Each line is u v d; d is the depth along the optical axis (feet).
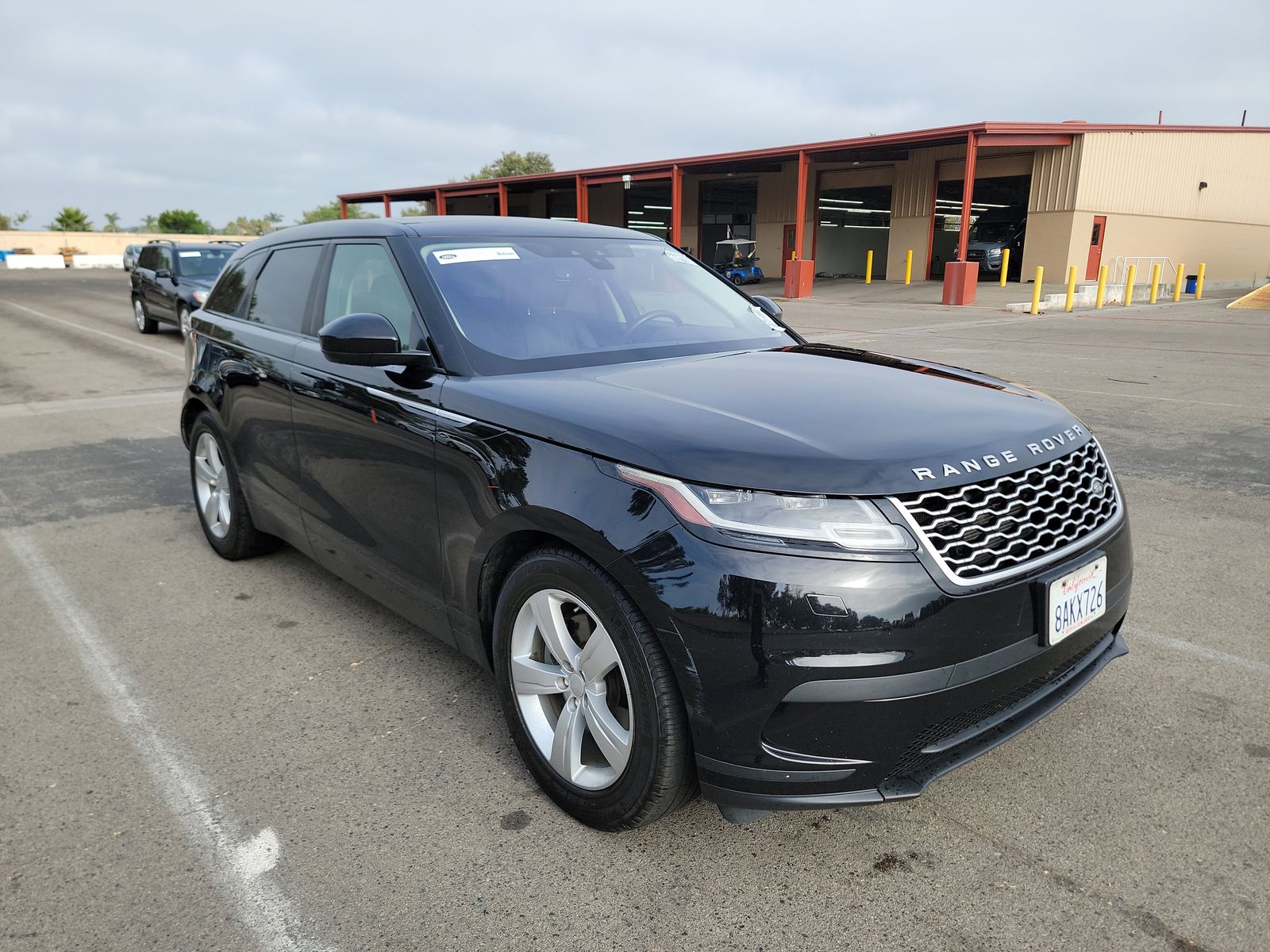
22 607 13.32
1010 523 7.07
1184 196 92.38
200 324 15.06
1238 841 7.70
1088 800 8.30
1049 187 84.33
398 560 10.00
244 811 8.38
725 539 6.58
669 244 13.47
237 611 13.07
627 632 7.09
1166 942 6.60
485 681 10.93
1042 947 6.57
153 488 20.18
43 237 188.14
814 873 7.44
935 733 6.80
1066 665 7.89
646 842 7.88
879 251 123.85
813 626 6.39
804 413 7.70
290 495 12.23
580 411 7.84
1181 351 40.32
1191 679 10.53
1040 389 30.14
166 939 6.79
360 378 10.22
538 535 8.11
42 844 7.91
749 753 6.70
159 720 10.05
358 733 9.74
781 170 108.47
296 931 6.86
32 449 24.23
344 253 11.66
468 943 6.73
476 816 8.27
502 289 10.43
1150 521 16.35
